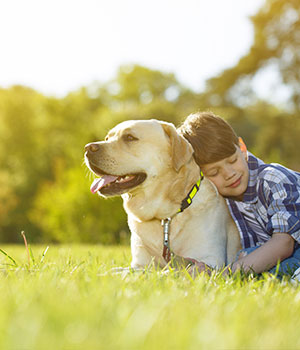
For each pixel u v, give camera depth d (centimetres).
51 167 3312
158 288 221
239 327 143
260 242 374
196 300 195
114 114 2552
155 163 349
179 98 3984
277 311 177
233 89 2684
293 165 2330
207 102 2753
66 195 1477
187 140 364
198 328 140
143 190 352
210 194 360
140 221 357
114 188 346
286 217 323
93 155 343
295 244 340
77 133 3438
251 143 2953
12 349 113
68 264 325
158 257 355
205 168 356
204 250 345
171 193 347
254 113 2652
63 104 3738
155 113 2656
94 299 175
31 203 3108
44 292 188
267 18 2516
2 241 2994
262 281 272
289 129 2462
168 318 156
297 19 2475
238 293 218
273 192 338
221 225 360
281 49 2528
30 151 3441
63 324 137
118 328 137
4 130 3484
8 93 3588
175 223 348
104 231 1422
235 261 343
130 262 404
